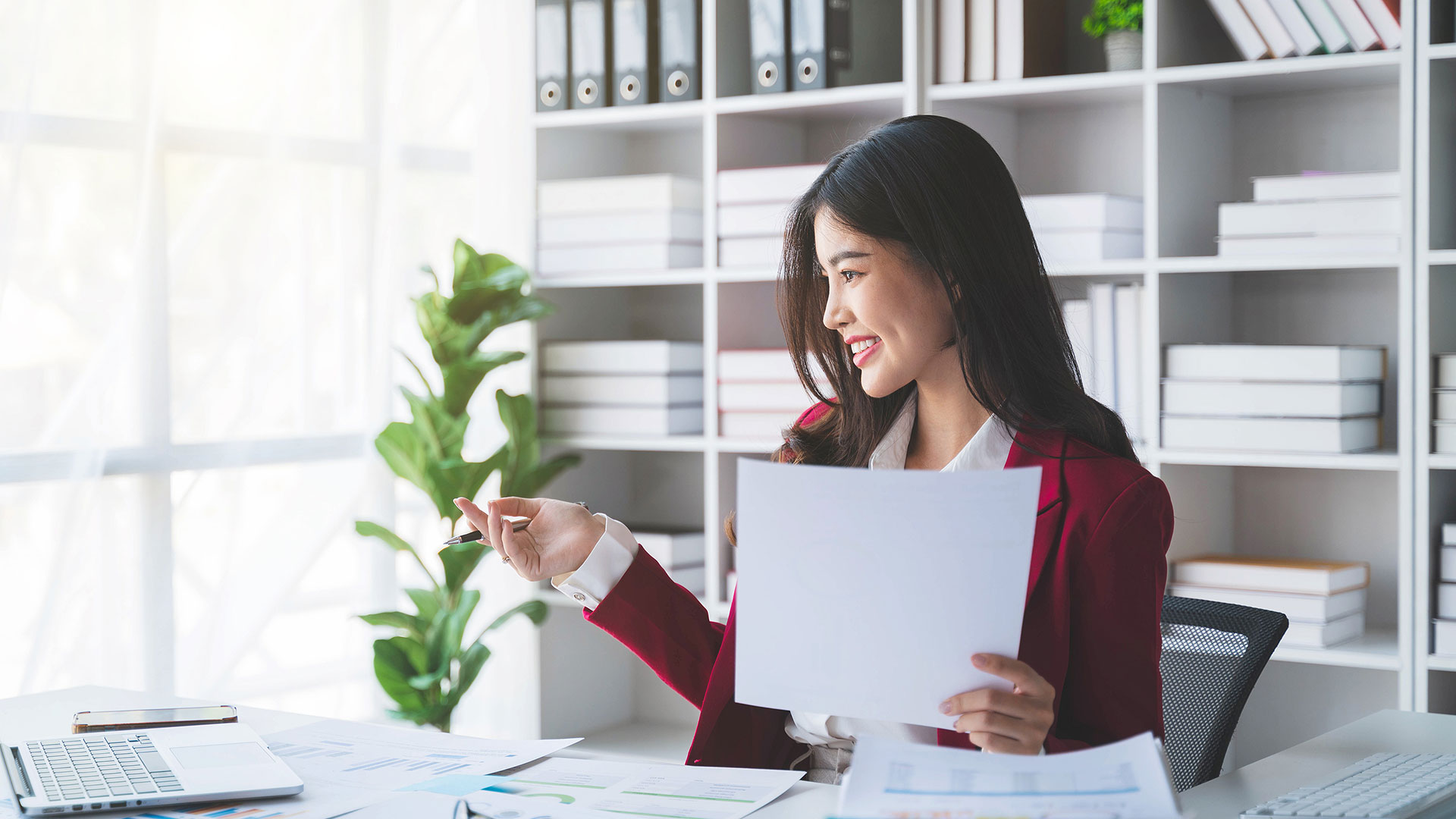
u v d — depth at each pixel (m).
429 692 2.80
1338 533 2.73
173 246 2.61
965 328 1.27
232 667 2.71
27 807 1.06
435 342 2.78
